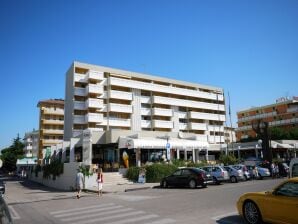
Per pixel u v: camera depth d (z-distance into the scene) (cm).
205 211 1184
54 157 4431
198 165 3466
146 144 3328
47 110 8325
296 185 817
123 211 1270
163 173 3023
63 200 1880
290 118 7912
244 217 952
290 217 800
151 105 6562
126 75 6419
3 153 10212
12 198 2227
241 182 2769
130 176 3097
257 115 8806
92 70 5756
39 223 1097
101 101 5666
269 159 3878
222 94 8012
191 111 7006
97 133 4097
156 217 1098
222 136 7488
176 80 7206
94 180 2736
